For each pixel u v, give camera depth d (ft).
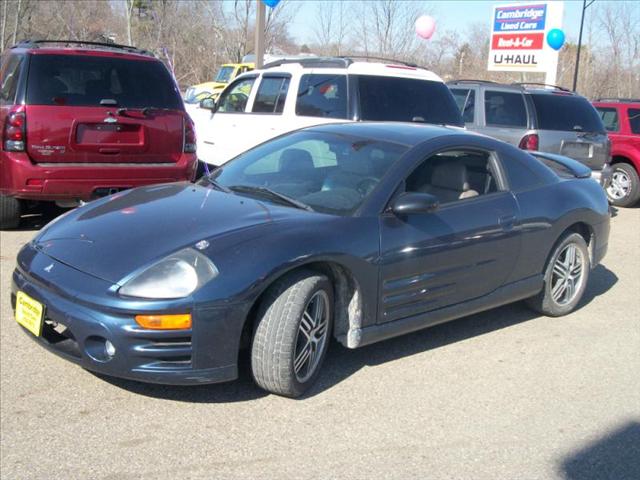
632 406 13.26
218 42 70.28
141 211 13.67
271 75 28.96
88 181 21.98
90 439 11.14
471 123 33.47
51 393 12.55
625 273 23.25
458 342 16.06
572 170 18.97
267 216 13.12
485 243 15.29
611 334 17.12
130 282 11.35
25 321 12.30
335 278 13.29
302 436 11.50
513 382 14.06
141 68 23.07
